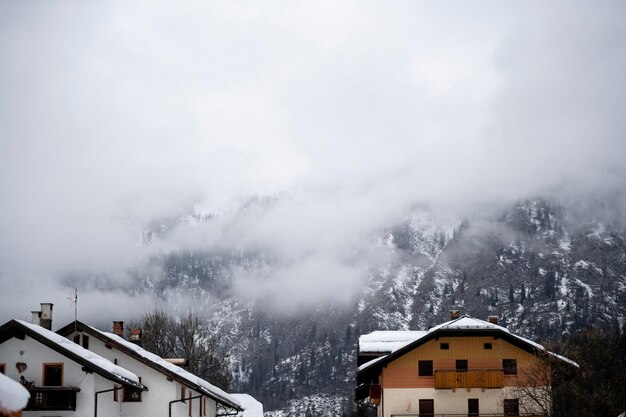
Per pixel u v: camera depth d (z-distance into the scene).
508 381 57.34
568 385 60.69
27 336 40.66
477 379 56.50
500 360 57.84
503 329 57.91
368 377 62.56
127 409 46.56
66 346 40.81
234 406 52.22
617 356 69.00
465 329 57.34
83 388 40.25
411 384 57.62
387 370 58.00
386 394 57.53
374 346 61.53
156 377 47.06
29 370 40.34
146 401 46.69
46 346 40.62
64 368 40.41
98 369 39.81
